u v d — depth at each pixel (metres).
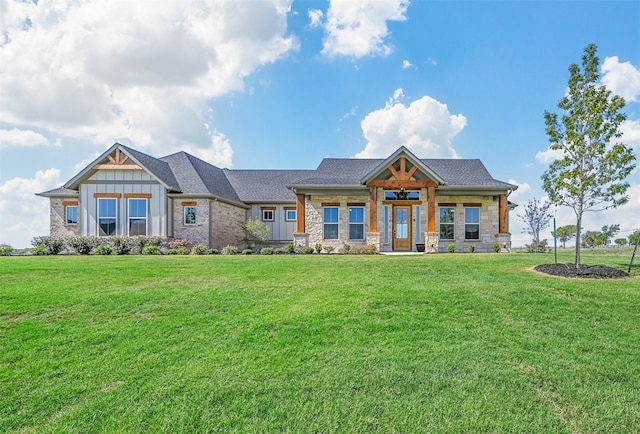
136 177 19.80
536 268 10.21
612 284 8.10
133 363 4.57
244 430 3.33
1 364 4.57
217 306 6.71
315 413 3.56
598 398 3.79
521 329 5.54
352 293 7.45
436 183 17.52
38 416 3.60
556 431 3.30
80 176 19.42
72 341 5.21
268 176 27.48
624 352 4.78
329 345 5.01
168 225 19.86
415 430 3.31
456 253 16.28
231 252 17.94
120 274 9.65
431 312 6.26
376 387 3.98
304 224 18.77
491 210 18.91
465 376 4.19
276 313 6.27
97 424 3.46
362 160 22.23
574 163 9.84
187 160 22.72
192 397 3.83
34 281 8.73
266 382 4.09
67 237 18.31
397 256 14.27
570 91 10.00
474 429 3.32
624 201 9.30
